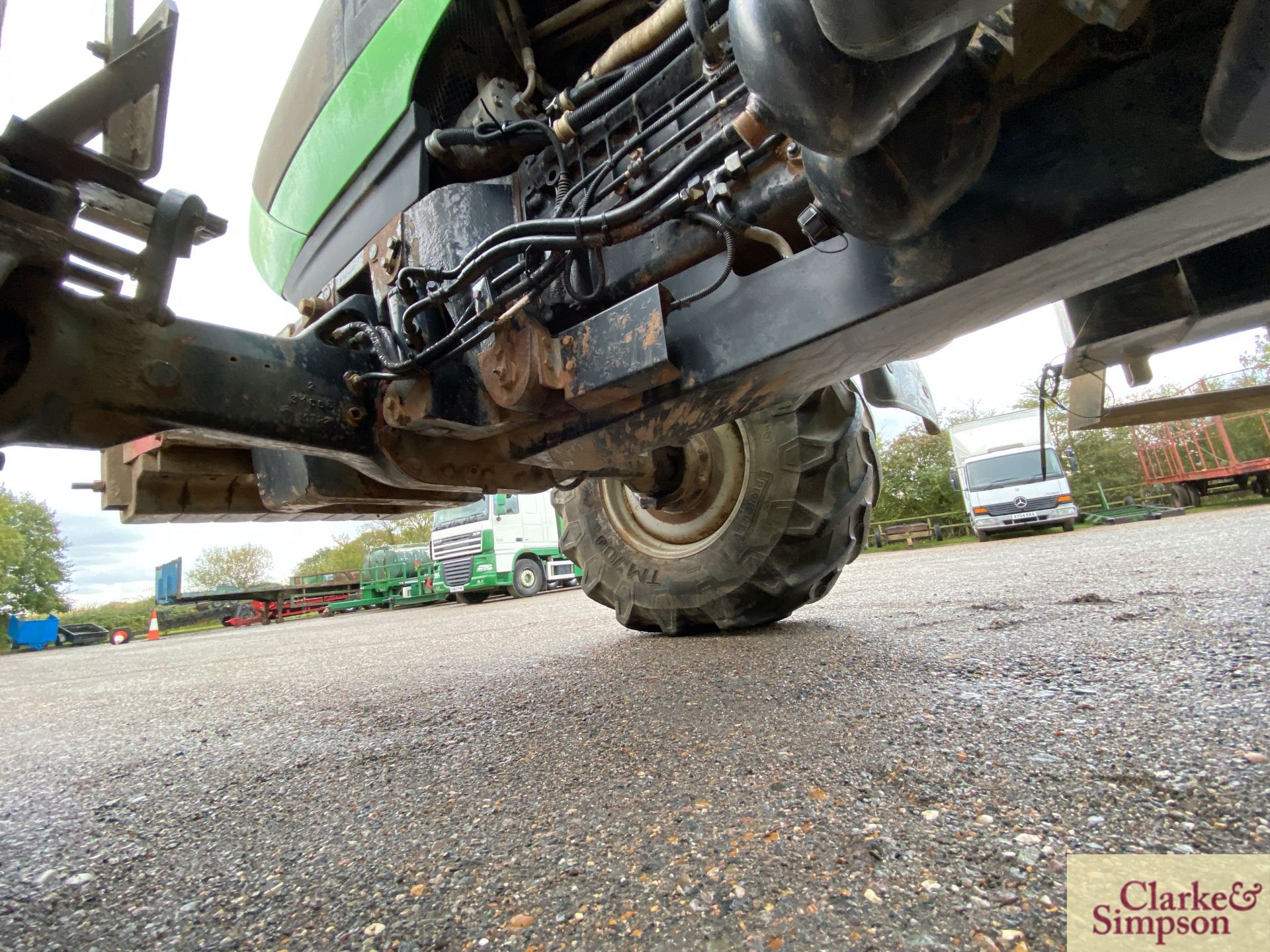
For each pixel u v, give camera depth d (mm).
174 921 707
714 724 1195
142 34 821
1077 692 1130
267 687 2773
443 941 605
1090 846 625
